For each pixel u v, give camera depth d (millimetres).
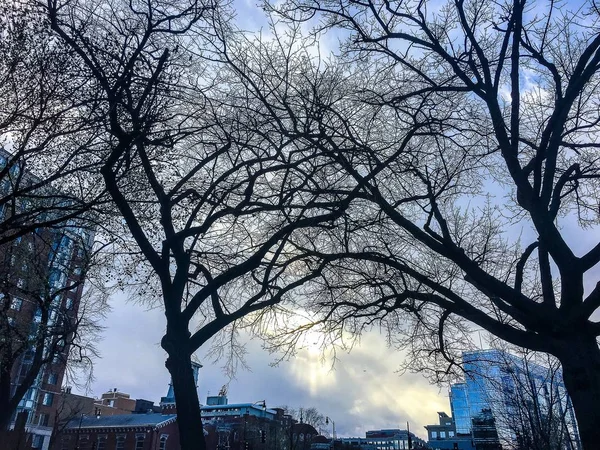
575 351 7992
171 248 9828
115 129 8992
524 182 9789
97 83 9508
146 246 9570
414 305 12195
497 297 10195
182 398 8312
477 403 75875
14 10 8750
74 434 67875
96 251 14820
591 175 10344
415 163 11312
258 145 11344
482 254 11875
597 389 7617
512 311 9359
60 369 62625
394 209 10570
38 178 11812
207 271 11312
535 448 20016
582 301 8383
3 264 15742
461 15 10758
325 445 89062
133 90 10039
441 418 122812
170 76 10117
